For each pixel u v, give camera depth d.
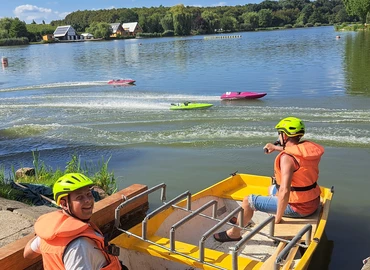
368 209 6.64
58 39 109.81
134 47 57.56
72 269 2.81
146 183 8.16
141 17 118.88
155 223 4.97
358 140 10.02
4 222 5.20
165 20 112.38
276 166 4.91
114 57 40.59
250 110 13.66
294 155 4.73
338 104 13.88
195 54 38.84
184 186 7.95
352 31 72.25
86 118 13.72
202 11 131.12
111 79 23.56
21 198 6.70
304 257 3.96
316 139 10.16
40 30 112.81
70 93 19.11
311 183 4.88
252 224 5.64
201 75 23.33
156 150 10.20
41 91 20.33
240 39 69.50
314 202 4.98
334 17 143.38
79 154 10.20
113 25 114.25
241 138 10.80
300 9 157.12
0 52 60.03
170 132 11.62
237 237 5.14
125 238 4.45
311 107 13.60
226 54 37.12
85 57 42.88
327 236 5.87
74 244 2.84
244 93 15.77
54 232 2.84
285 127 4.83
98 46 67.44
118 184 8.14
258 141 10.52
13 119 13.99
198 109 14.22
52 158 10.06
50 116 14.27
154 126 12.33
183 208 5.03
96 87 20.80
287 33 86.50
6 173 9.08
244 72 23.70
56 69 31.34
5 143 11.30
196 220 5.64
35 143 11.23
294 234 4.61
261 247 5.17
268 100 15.22
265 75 22.03
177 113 13.79
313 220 4.96
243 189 6.34
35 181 7.90
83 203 2.98
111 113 14.27
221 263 4.09
